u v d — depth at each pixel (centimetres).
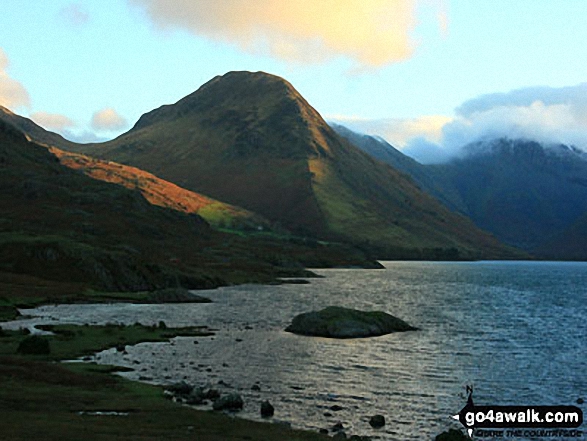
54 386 3819
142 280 13838
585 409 4166
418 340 7319
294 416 3691
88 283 12850
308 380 4822
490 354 6400
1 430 2502
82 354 5528
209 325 8306
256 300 12744
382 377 5047
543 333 8312
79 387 3888
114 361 5291
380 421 3622
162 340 6662
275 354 6025
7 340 5825
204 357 5709
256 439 2844
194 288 15575
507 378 5169
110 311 9675
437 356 6188
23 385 3734
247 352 6084
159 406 3453
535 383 4991
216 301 12356
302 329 7731
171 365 5228
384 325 8038
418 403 4194
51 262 13288
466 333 8125
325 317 7806
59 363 4950
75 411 3153
